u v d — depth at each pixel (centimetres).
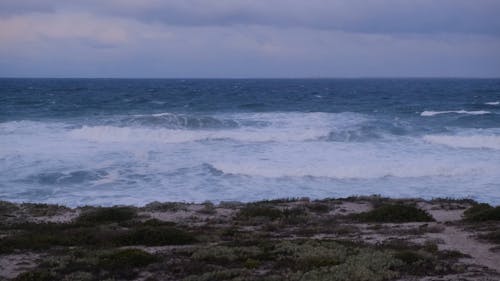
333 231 1528
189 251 1237
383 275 1028
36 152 3303
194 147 3578
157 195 2434
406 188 2620
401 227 1584
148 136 3944
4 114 5622
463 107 7000
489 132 4428
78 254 1216
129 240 1373
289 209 1905
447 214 1866
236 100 8225
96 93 10256
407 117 5575
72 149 3431
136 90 11888
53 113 5788
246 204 2083
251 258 1170
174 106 6950
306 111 6356
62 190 2508
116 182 2656
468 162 3127
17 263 1164
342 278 998
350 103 7719
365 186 2655
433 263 1119
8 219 1742
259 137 3931
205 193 2481
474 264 1125
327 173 2830
